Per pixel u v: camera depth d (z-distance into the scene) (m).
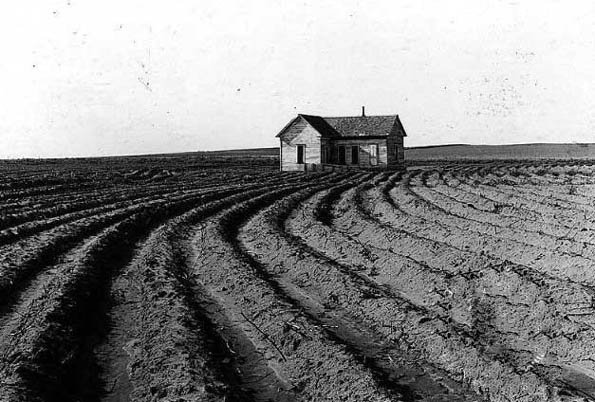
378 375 8.74
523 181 35.12
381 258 15.62
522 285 12.48
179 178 42.72
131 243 18.11
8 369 8.47
